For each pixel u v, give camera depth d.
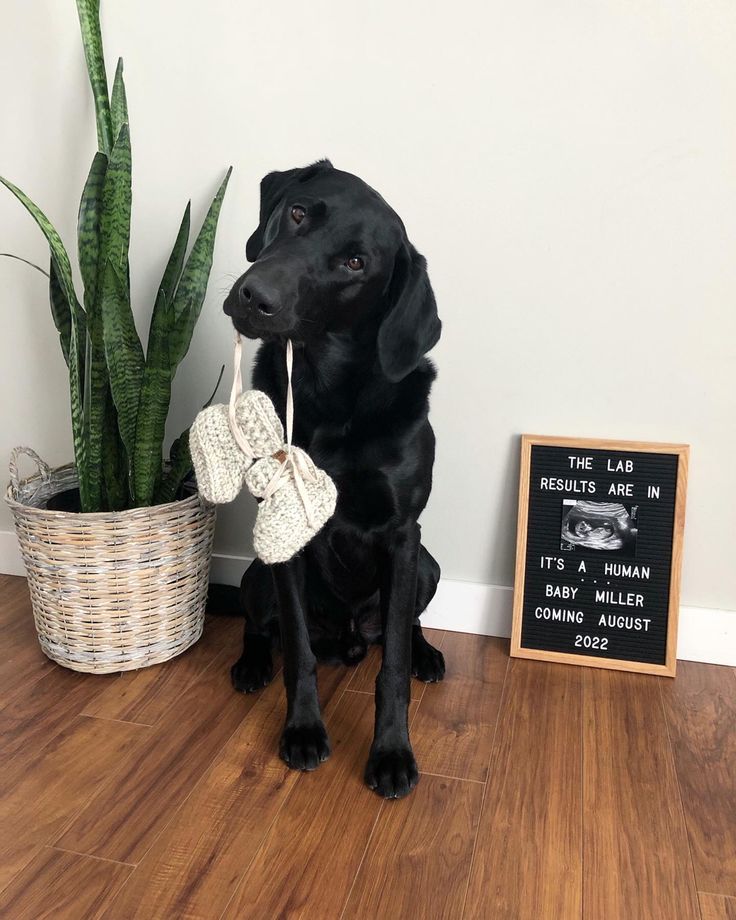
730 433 1.67
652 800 1.27
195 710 1.50
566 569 1.74
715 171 1.56
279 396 1.40
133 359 1.54
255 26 1.71
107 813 1.21
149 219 1.87
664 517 1.69
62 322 1.66
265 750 1.38
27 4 1.81
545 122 1.61
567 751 1.40
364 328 1.31
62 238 1.93
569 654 1.74
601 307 1.67
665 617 1.70
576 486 1.73
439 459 1.82
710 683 1.67
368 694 1.59
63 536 1.49
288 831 1.18
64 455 2.07
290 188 1.34
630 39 1.55
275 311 1.12
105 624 1.56
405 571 1.41
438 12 1.62
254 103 1.75
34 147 1.89
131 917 1.01
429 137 1.67
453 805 1.25
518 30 1.59
